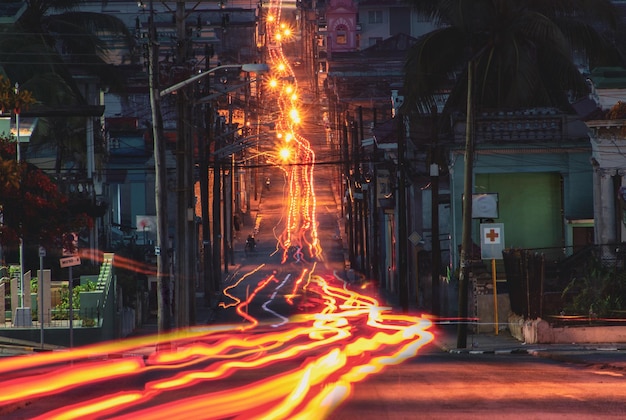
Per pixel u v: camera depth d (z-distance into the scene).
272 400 32.31
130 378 43.50
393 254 115.69
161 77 89.12
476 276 73.81
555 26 91.00
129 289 87.81
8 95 44.81
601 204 76.62
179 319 68.19
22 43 93.06
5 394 36.44
